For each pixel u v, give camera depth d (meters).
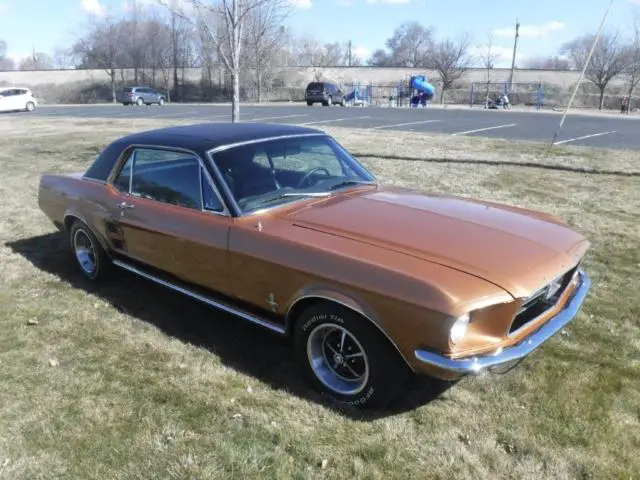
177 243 4.05
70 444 3.02
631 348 3.97
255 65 51.31
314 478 2.77
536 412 3.25
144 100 45.81
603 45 50.88
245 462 2.86
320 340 3.42
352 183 4.37
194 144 4.08
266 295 3.55
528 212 4.04
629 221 7.03
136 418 3.23
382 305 2.95
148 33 67.31
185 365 3.80
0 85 69.25
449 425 3.15
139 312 4.65
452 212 3.79
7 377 3.66
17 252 6.17
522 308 3.04
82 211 5.03
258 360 3.88
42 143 15.45
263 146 4.21
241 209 3.75
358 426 3.15
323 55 83.50
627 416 3.21
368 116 25.45
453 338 2.78
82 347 4.05
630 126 20.19
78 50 70.31
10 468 2.85
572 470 2.80
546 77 69.88
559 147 13.21
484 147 13.12
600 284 5.11
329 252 3.19
